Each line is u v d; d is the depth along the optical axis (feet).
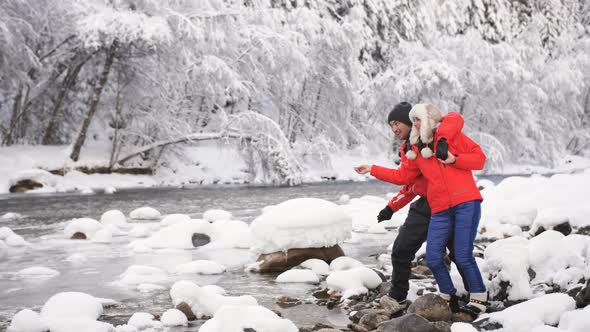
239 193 54.39
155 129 73.46
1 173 57.72
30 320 10.58
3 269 17.75
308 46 88.48
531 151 118.01
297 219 17.33
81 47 65.10
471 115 111.65
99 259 19.52
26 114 72.43
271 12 85.05
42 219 32.81
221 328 9.98
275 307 12.84
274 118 87.86
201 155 81.20
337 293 13.84
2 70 64.08
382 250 21.21
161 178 72.13
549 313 10.48
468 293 12.64
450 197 11.69
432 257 11.85
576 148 139.54
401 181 12.67
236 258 19.51
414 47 116.37
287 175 68.13
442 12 132.67
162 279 16.02
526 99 116.37
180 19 66.33
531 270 13.19
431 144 11.71
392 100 104.83
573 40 157.99
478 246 19.65
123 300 13.53
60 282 15.74
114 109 72.28
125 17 61.36
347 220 18.04
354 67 96.73
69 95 74.59
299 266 16.99
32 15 66.74
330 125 93.86
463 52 112.98
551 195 24.72
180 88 74.74
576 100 142.92
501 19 146.51
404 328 10.17
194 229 22.70
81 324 10.62
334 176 82.74
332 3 111.75
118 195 51.65
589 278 10.80
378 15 119.24
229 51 77.87
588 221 18.79
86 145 74.43
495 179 83.71
